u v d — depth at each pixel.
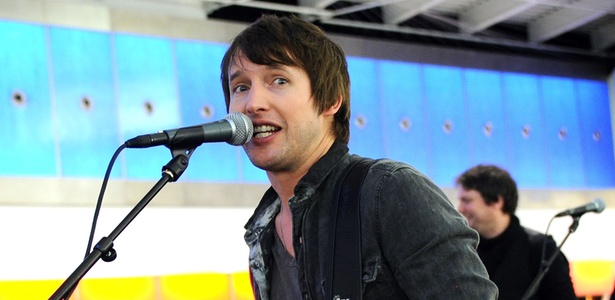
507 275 3.83
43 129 7.73
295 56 1.99
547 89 11.09
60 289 1.79
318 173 1.97
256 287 2.11
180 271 8.44
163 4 8.48
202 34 8.70
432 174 9.97
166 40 8.49
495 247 3.91
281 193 2.06
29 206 7.59
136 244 8.25
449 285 1.76
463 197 3.95
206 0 8.55
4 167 7.54
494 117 10.55
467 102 10.38
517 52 11.01
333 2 9.12
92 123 7.98
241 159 8.85
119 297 7.80
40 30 7.84
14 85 7.66
